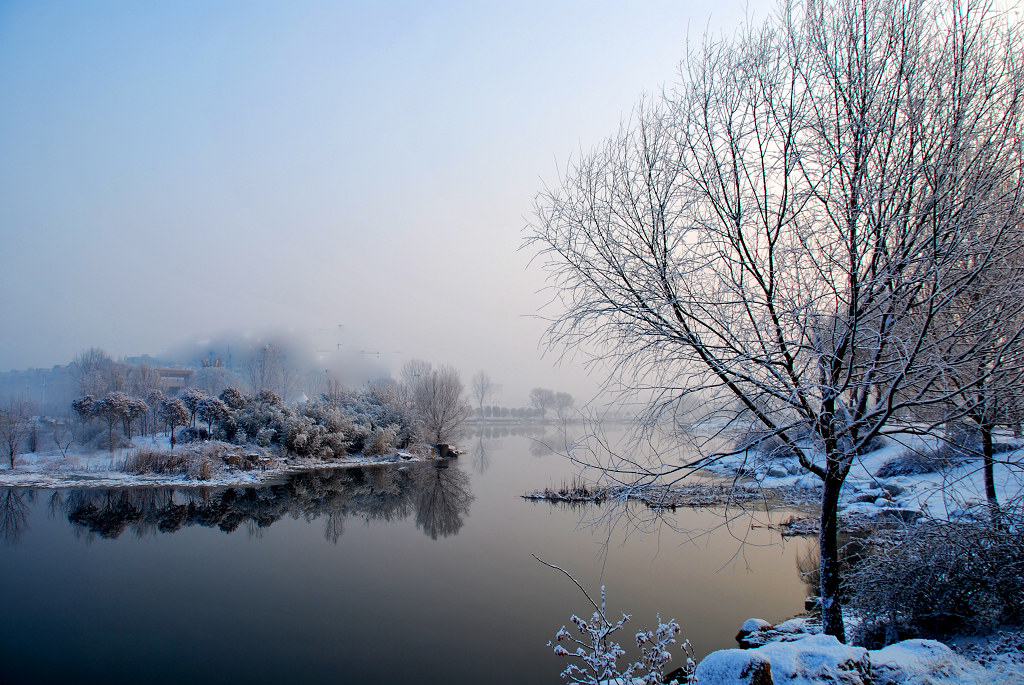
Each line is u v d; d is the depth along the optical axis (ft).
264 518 66.08
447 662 30.07
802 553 46.80
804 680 16.81
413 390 174.09
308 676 28.68
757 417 20.31
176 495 80.07
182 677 28.78
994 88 19.26
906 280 18.11
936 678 18.45
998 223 18.95
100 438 113.70
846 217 19.45
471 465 118.11
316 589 41.78
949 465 22.16
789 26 21.16
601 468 20.80
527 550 51.19
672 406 20.35
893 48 19.70
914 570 24.43
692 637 31.37
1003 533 23.27
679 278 21.06
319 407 134.10
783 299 19.67
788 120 20.26
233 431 119.55
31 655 31.19
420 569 46.32
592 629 17.63
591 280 22.04
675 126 22.07
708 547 49.80
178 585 42.93
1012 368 18.49
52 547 53.83
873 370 18.10
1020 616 23.67
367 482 92.73
